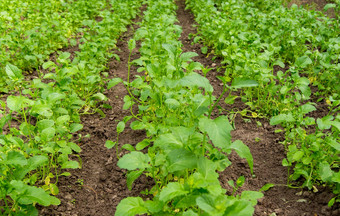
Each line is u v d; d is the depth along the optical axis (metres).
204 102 3.44
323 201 3.55
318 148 3.52
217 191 2.32
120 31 8.93
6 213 3.20
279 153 4.41
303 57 4.99
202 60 7.39
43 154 3.65
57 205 3.56
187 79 2.90
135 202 2.63
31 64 6.66
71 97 4.66
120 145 4.59
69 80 4.59
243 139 4.74
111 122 5.15
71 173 4.04
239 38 6.82
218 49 7.31
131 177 3.16
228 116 5.27
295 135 4.38
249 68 5.25
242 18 8.25
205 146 3.37
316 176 3.74
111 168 4.15
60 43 7.85
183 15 11.20
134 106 5.55
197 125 3.60
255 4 10.48
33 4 8.98
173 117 3.85
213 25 7.61
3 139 3.38
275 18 7.71
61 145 3.75
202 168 2.62
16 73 3.89
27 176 3.79
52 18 8.48
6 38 6.29
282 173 4.06
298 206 3.56
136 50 8.04
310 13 8.26
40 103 3.70
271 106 5.26
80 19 9.18
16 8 8.46
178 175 3.09
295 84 4.72
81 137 4.72
